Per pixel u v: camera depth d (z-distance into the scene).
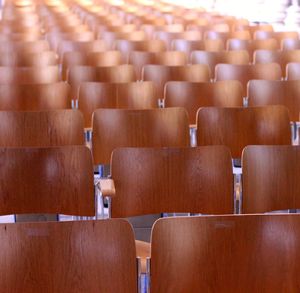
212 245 2.30
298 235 2.32
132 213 3.26
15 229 2.20
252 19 16.47
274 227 2.32
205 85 5.28
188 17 12.36
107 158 4.13
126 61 7.61
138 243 3.29
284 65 7.34
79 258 2.23
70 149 3.20
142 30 9.86
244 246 2.31
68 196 3.22
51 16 12.22
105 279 2.24
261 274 2.32
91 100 5.20
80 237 2.23
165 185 3.27
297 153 3.27
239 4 17.36
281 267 2.32
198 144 4.23
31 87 5.10
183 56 7.09
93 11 13.91
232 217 2.30
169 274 2.28
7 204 3.19
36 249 2.21
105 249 2.24
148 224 3.83
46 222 2.21
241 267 2.31
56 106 5.13
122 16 12.42
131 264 2.25
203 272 2.30
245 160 3.21
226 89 5.30
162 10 14.12
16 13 13.12
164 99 5.29
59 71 6.02
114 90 5.22
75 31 9.85
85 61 6.88
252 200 3.23
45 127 4.02
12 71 5.82
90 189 3.22
